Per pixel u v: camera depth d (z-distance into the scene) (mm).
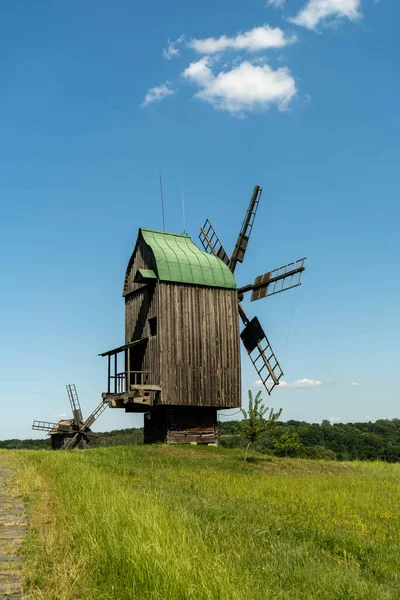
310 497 20094
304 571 9789
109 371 39594
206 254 40750
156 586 7691
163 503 15008
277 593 8500
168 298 37250
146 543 9102
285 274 40719
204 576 7855
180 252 39156
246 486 22953
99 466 25359
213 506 15984
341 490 22562
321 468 34656
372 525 15258
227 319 39031
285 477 28594
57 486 16562
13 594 7836
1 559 9383
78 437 57094
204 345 37875
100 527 10445
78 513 12164
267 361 41562
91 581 8344
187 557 8508
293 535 13359
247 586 8039
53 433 57594
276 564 10117
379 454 77375
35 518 12359
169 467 29516
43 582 8305
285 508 17328
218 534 12258
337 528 14477
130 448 34375
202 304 38344
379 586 9516
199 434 38500
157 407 38625
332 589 8969
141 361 38656
